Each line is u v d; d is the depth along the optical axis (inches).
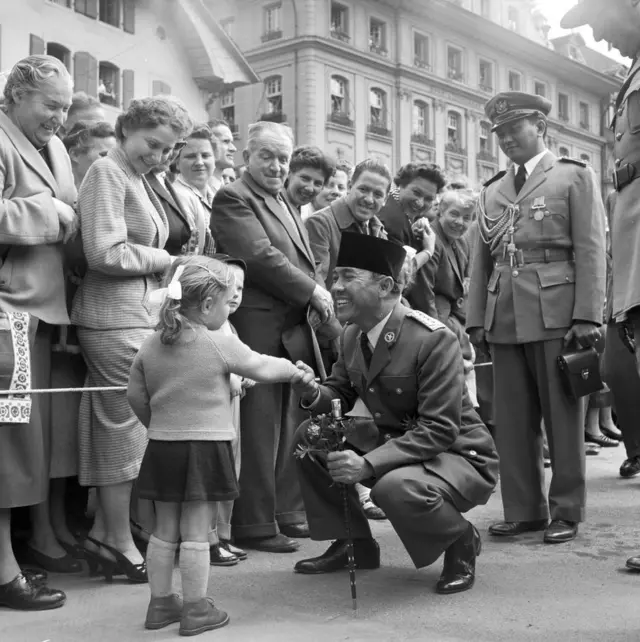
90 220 142.3
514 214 181.5
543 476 184.5
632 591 139.0
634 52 139.4
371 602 134.6
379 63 1192.2
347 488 146.1
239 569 155.4
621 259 135.9
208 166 194.7
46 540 153.2
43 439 138.3
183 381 123.1
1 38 615.8
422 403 138.9
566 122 1470.2
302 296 173.0
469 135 1343.5
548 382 176.7
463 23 1295.5
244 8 1115.3
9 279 136.7
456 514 136.6
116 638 119.2
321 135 1111.0
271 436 172.6
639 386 246.4
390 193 227.3
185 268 125.6
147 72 709.9
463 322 240.7
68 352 148.6
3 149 136.4
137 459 146.8
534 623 123.6
